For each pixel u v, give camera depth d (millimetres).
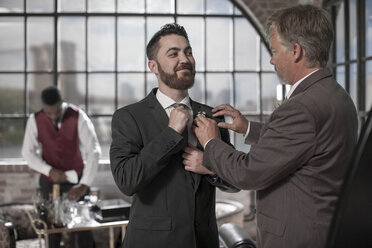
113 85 34531
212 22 32906
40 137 4172
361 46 4301
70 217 3473
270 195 1680
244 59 33281
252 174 1595
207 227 1942
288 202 1626
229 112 2104
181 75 1882
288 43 1657
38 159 4125
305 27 1629
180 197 1863
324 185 1593
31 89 34156
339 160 1589
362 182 1108
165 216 1850
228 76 33344
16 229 4492
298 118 1560
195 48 33188
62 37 33688
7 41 33125
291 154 1559
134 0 30969
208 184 1962
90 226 3328
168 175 1876
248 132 2078
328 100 1584
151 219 1852
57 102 4086
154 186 1869
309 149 1562
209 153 1721
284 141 1570
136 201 1916
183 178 1881
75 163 4211
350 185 1105
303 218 1597
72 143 4172
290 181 1631
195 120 1822
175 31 1916
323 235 1575
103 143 34875
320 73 1646
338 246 1113
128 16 6039
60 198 3719
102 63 34406
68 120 4145
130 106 1986
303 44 1636
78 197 3859
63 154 4180
